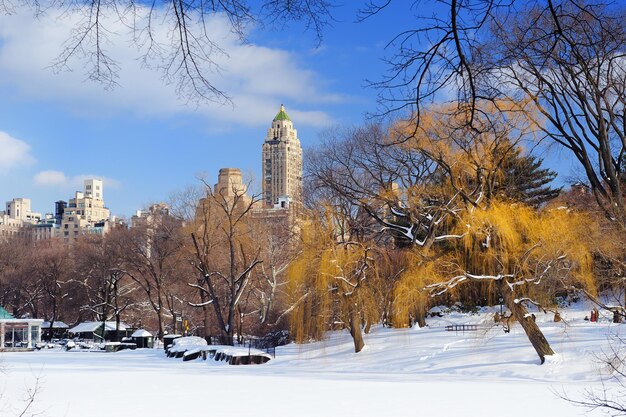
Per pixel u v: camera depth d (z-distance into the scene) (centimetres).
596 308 4250
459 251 3719
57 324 9544
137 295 9088
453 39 604
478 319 5184
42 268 9144
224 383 2748
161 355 5753
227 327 5762
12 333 7775
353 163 4959
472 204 3512
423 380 2864
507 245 3341
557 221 3291
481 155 3431
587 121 3209
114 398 2269
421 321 4925
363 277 4031
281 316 5888
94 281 8900
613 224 3064
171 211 7206
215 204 6800
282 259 6266
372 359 3859
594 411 1895
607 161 3194
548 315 4828
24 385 2648
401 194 4328
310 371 3512
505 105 2834
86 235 9188
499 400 2158
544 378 2888
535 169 5431
